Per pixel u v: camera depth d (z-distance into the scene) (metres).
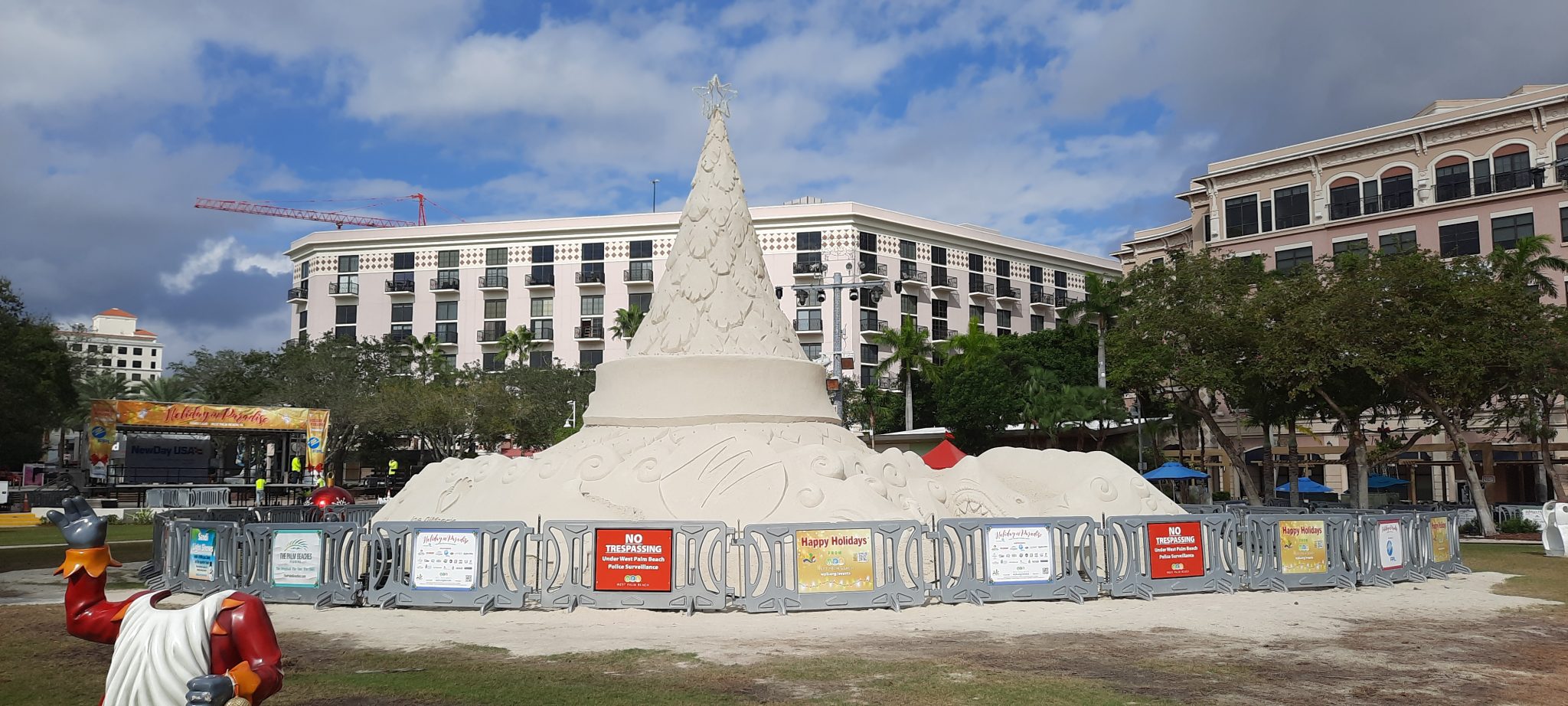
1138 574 14.17
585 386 71.19
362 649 10.39
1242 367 33.44
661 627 11.77
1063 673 9.26
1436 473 50.72
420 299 83.81
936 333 80.75
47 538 26.95
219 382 70.38
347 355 67.88
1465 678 9.14
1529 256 40.62
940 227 81.88
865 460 16.48
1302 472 54.00
